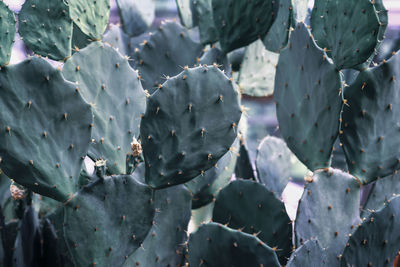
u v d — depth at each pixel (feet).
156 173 6.50
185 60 8.09
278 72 7.23
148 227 6.60
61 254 7.40
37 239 7.47
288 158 8.23
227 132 6.50
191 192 7.38
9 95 6.17
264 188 7.27
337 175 6.90
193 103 6.40
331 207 6.89
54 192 6.34
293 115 7.09
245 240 6.53
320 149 6.90
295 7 7.41
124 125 6.88
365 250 6.80
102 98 6.78
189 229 8.20
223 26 7.67
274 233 7.28
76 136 6.38
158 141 6.46
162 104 6.39
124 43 8.47
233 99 6.45
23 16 6.94
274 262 6.54
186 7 8.55
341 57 6.86
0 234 7.17
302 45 6.91
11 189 7.08
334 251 6.93
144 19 8.98
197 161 6.50
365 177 6.97
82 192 6.38
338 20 6.89
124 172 6.86
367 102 6.86
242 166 8.09
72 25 7.17
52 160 6.31
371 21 6.60
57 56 7.02
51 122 6.29
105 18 7.37
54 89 6.25
